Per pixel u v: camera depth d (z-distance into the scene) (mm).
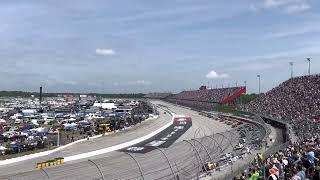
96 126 101188
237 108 133125
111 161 21219
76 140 78500
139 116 134125
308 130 52906
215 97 194625
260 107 107750
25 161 54688
